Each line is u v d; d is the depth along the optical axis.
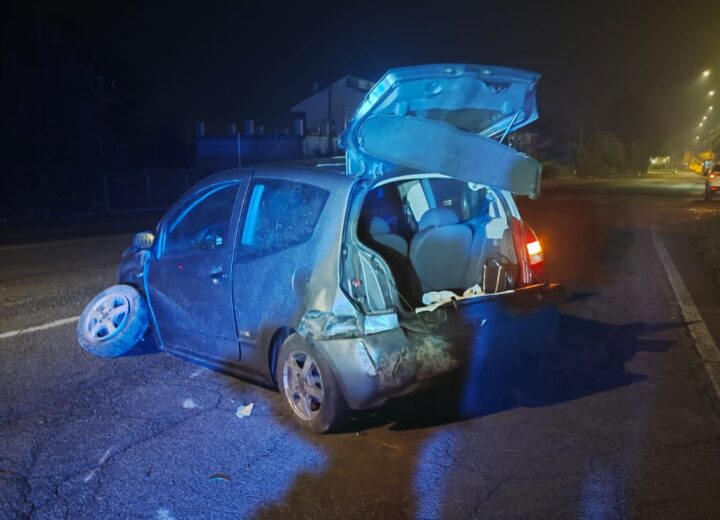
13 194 23.25
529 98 4.38
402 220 5.53
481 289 5.00
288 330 4.52
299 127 42.69
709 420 4.57
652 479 3.78
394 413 4.71
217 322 5.04
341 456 4.11
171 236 5.70
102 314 6.04
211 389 5.24
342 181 4.36
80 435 4.43
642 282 9.61
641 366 5.70
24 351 6.25
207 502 3.62
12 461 4.07
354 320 4.06
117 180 27.72
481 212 5.30
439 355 4.20
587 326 7.07
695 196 33.31
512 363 4.91
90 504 3.60
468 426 4.51
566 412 4.73
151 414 4.76
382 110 4.10
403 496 3.65
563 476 3.83
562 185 48.22
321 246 4.26
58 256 12.09
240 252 4.82
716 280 9.70
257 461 4.06
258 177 4.92
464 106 4.30
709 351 6.10
